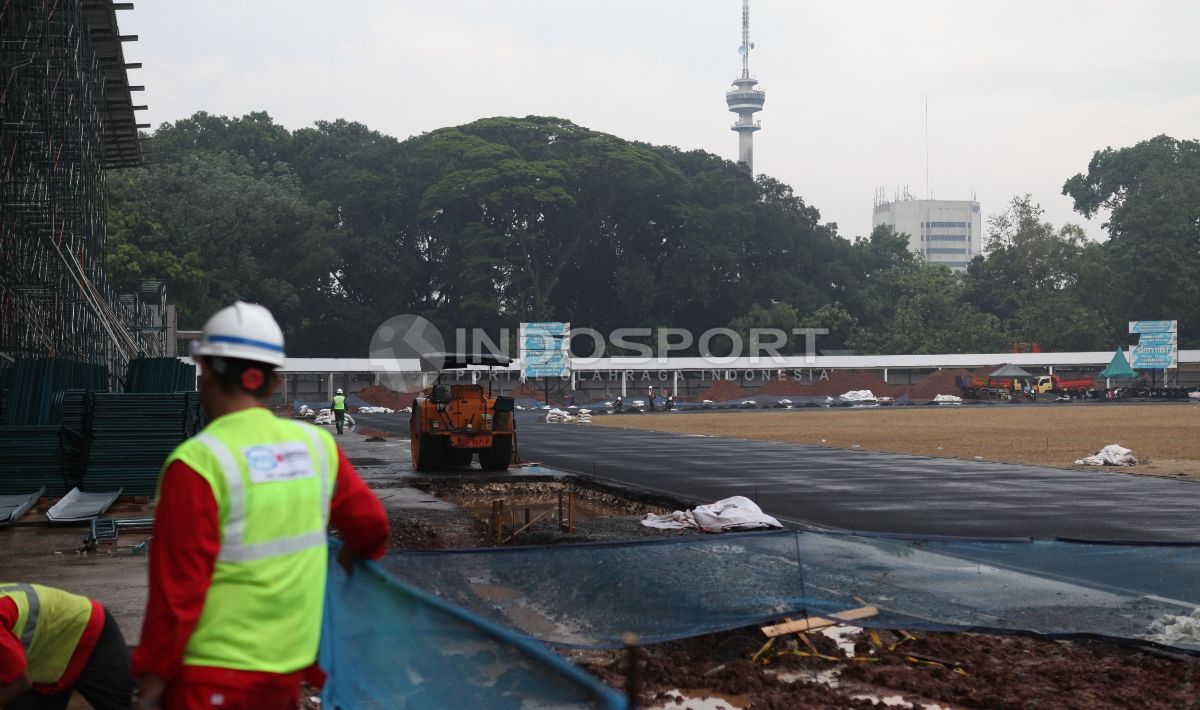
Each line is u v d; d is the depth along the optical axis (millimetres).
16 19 29672
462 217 116312
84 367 26234
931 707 7250
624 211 118000
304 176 123625
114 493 19875
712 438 42188
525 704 4180
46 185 31188
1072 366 110875
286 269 108625
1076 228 135875
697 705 7262
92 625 5461
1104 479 24531
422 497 21516
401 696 4574
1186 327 128625
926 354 116625
